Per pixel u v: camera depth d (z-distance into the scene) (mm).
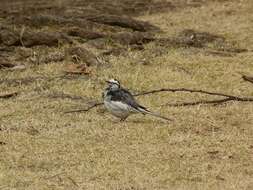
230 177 13539
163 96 18859
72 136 15664
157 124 16594
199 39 25141
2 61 21312
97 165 13992
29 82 19797
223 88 19766
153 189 12883
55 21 24922
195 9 29406
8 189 12828
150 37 24594
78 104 18016
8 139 15352
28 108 17641
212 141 15445
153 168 13836
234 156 14633
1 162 14125
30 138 15461
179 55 22891
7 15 26594
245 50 24141
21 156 14414
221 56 23141
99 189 12852
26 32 23031
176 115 17250
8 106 17766
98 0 30000
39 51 22562
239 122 16812
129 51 23109
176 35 25719
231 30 26391
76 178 13383
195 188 12945
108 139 15477
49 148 14891
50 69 20969
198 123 16641
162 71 21109
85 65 20984
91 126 16344
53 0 29750
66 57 22016
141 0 30297
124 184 13078
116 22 25875
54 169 13836
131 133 15859
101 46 23453
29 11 27438
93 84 19750
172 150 14844
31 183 13141
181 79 20453
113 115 16969
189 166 14039
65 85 19562
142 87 19656
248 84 20156
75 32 24203
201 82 20266
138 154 14594
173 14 28781
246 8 29109
